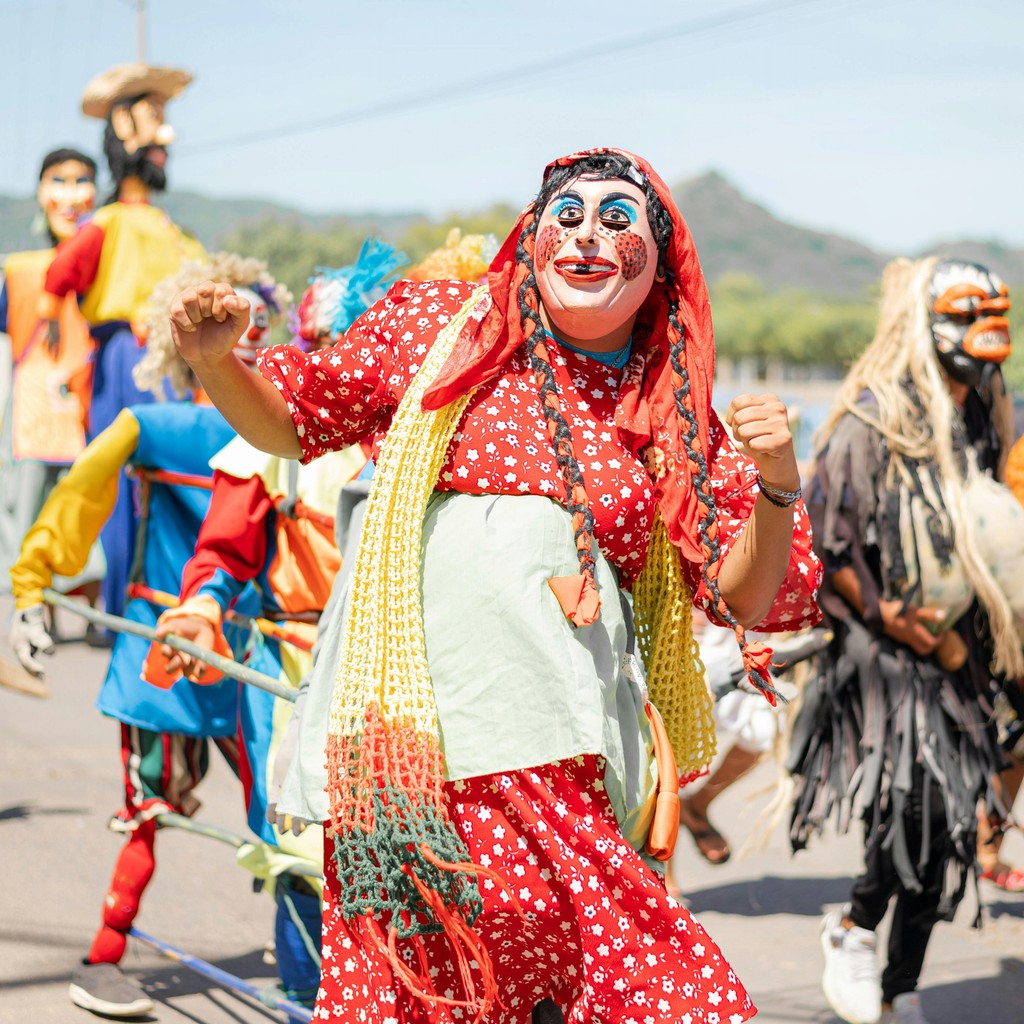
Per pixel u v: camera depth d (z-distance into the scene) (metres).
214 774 20.80
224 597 10.31
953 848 11.47
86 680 26.25
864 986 11.52
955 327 11.52
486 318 7.41
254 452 10.45
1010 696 12.52
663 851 7.32
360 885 6.99
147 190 25.98
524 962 7.49
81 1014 11.77
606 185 7.22
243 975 13.05
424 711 6.97
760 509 6.93
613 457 7.32
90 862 15.98
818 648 11.66
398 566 7.13
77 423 27.42
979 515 11.38
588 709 6.91
